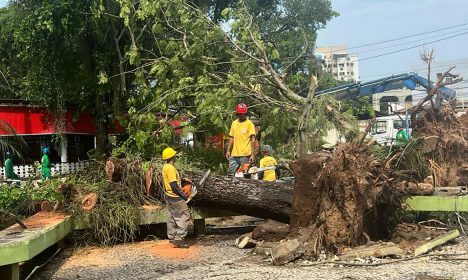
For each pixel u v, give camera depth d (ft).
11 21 76.07
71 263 24.23
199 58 42.52
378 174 23.95
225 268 21.57
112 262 24.08
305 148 33.12
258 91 40.91
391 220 25.23
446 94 33.88
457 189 26.94
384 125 63.46
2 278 18.84
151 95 46.19
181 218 27.17
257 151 38.14
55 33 66.85
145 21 55.93
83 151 95.71
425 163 28.94
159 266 22.85
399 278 18.49
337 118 34.35
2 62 90.89
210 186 28.02
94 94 74.69
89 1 63.46
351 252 21.75
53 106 77.36
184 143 50.01
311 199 24.50
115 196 28.40
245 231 32.01
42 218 25.88
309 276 19.24
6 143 33.68
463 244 24.17
